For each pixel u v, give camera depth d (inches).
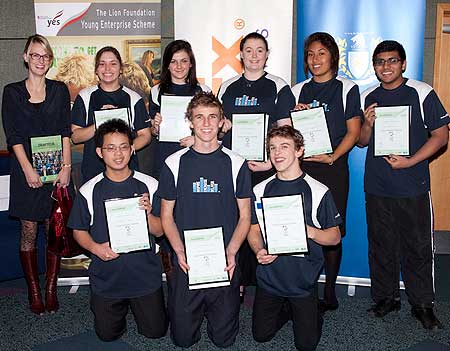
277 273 120.0
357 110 136.3
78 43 167.2
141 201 120.3
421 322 134.5
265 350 122.6
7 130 134.9
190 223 120.5
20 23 180.9
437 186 189.5
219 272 117.1
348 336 128.6
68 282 161.8
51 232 138.5
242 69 165.8
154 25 166.9
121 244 120.3
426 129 133.3
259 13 163.3
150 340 127.5
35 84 135.7
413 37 150.6
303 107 135.9
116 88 142.9
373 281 141.5
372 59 143.3
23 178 136.5
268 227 116.6
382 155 133.3
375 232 138.5
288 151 117.3
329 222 118.7
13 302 149.8
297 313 120.0
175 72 140.1
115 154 120.3
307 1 155.9
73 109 143.0
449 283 163.3
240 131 136.8
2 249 158.4
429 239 134.2
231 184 119.6
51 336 129.3
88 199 123.3
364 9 152.3
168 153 143.0
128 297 123.7
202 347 124.1
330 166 135.5
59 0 165.3
